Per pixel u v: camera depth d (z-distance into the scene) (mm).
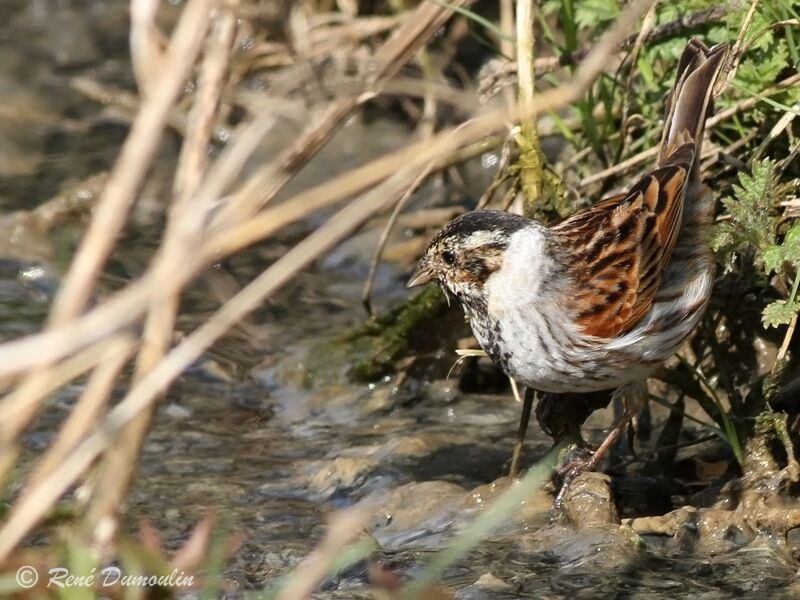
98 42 19266
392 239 14680
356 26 15125
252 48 15344
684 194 10078
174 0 18484
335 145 16266
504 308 10062
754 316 10719
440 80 15297
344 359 12727
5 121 17281
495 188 11938
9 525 5895
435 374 12469
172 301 6414
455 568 9117
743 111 10852
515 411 11984
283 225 6422
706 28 11258
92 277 5980
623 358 9805
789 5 10312
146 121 6008
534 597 8633
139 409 6004
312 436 11734
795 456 9914
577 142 12484
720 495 9812
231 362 12961
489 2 15148
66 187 15773
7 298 13703
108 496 6449
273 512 10312
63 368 6125
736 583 8758
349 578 9055
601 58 6605
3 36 19500
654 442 11062
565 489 9812
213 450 11469
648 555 9164
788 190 10234
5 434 6039
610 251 9891
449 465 11016
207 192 6152
